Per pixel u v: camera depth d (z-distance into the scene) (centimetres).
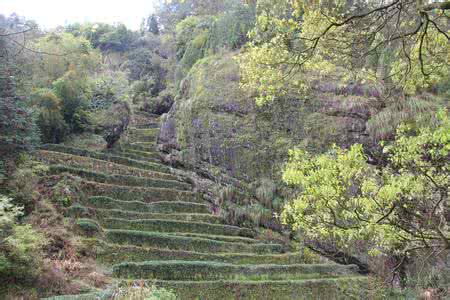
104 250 876
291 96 1202
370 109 1073
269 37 664
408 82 626
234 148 1280
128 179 1266
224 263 890
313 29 545
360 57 571
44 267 709
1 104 967
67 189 1018
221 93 1371
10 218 701
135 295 641
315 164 480
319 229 485
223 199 1227
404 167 511
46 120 1352
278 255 1001
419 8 445
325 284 873
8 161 976
